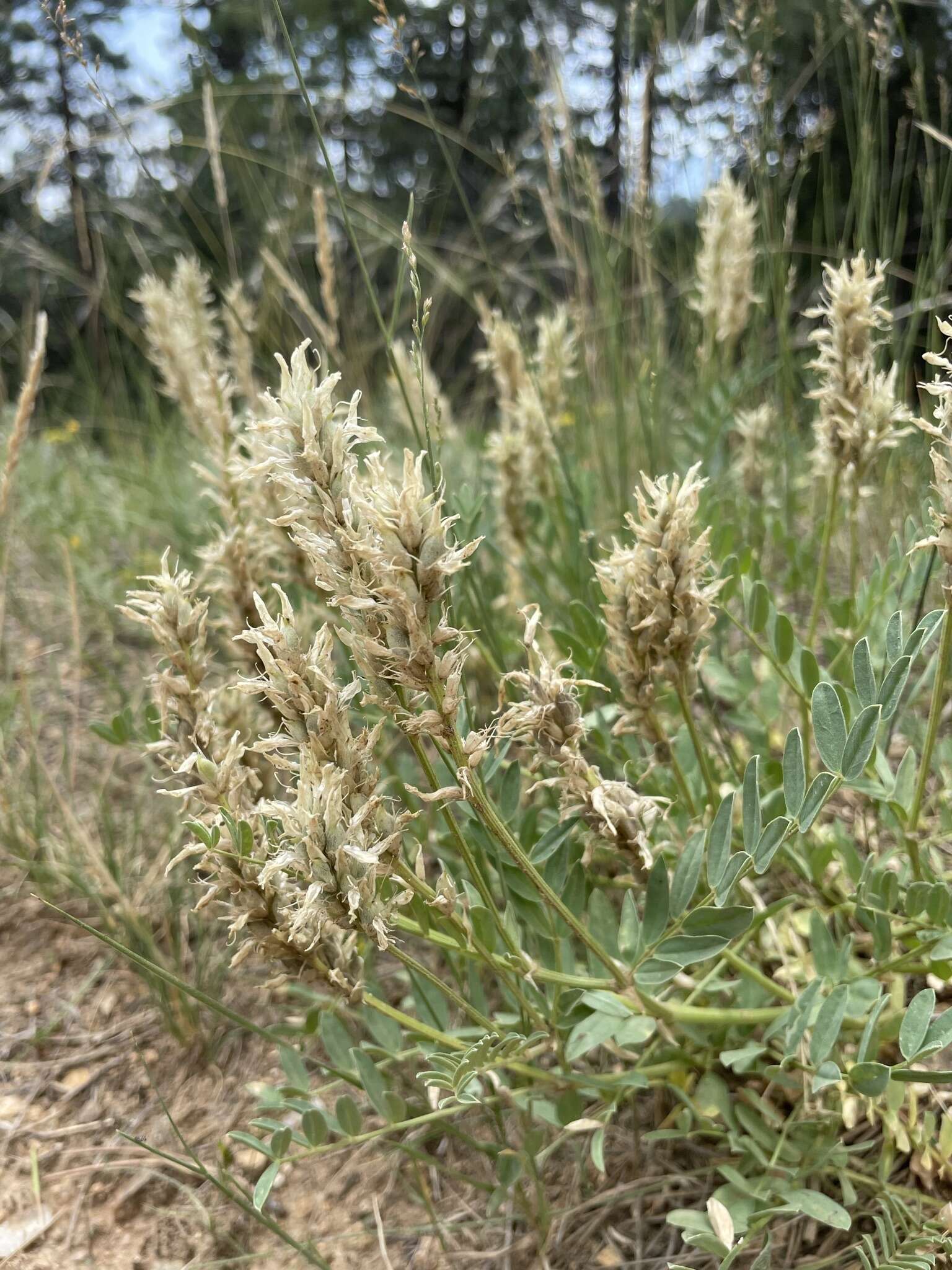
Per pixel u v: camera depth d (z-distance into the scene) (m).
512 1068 0.27
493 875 0.33
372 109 0.93
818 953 0.29
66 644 0.58
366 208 0.66
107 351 0.88
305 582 0.33
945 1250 0.23
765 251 0.53
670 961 0.25
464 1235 0.29
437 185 1.26
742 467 0.47
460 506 0.40
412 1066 0.32
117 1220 0.31
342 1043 0.30
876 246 0.50
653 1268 0.28
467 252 0.71
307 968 0.23
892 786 0.31
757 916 0.26
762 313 0.54
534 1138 0.27
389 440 0.66
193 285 0.47
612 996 0.26
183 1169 0.31
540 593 0.44
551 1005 0.28
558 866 0.28
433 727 0.20
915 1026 0.22
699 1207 0.29
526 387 0.44
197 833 0.21
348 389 0.60
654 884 0.25
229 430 0.32
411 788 0.21
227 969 0.38
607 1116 0.26
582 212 0.56
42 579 0.65
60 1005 0.38
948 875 0.33
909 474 0.45
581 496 0.48
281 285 0.60
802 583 0.43
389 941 0.20
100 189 0.72
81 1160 0.32
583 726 0.23
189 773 0.25
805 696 0.32
